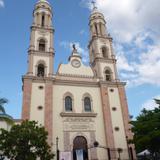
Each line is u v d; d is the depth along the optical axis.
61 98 43.69
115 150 41.12
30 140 29.34
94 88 47.38
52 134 39.28
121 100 46.97
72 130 41.22
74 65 49.09
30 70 44.56
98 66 50.88
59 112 42.12
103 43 55.38
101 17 60.09
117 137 42.88
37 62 46.25
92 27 58.81
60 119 41.53
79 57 50.53
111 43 56.22
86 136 41.69
